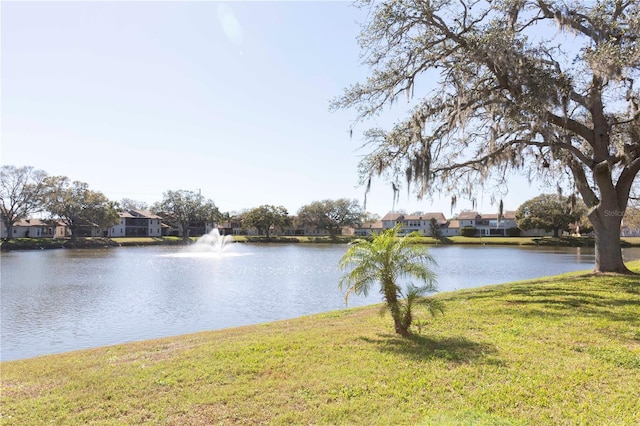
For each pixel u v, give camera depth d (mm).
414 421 4023
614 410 4109
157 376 5602
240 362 6051
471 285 22859
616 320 7605
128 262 39438
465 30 12469
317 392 4828
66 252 55500
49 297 19062
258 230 110188
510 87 11562
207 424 4160
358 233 116375
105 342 11375
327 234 117188
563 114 11648
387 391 4762
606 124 13508
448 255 49812
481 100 12305
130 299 18422
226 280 25469
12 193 64312
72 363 6715
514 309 8859
